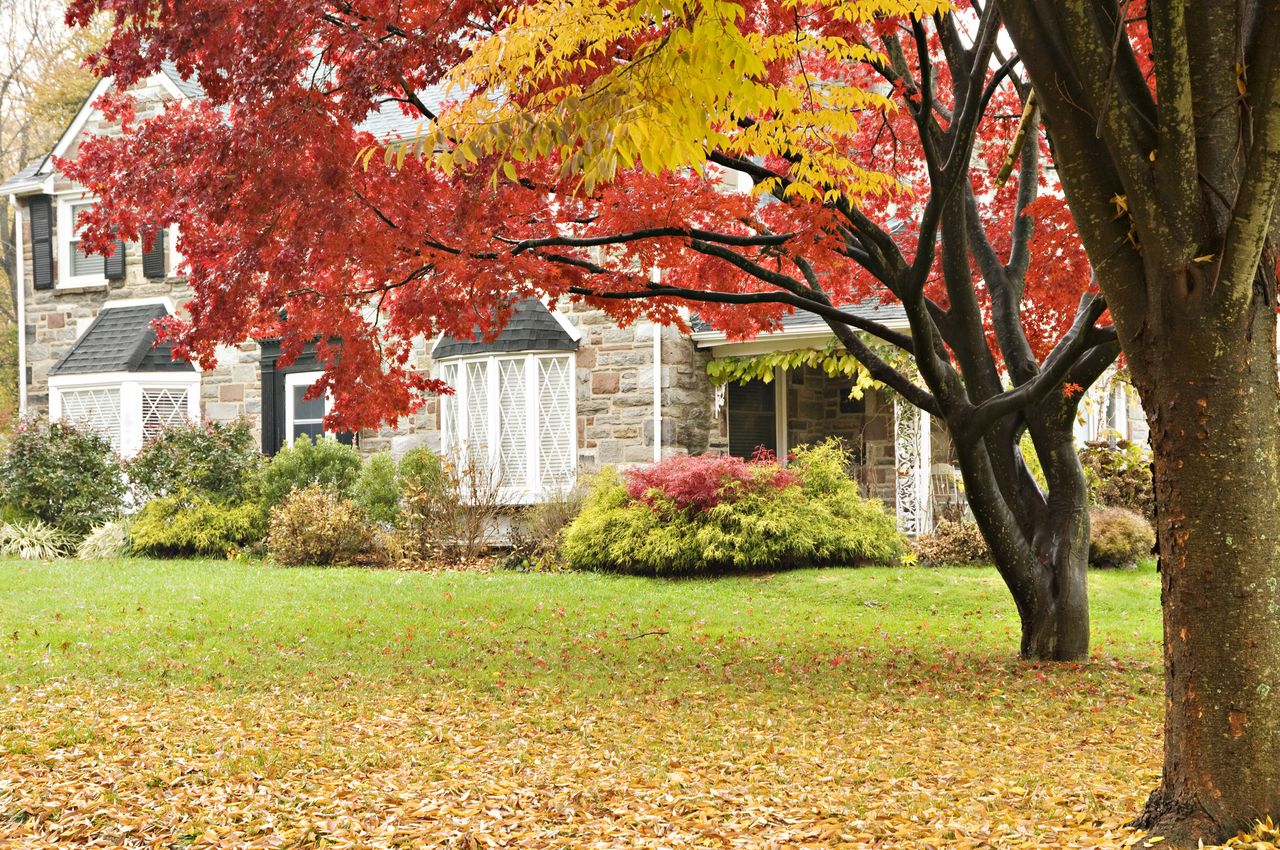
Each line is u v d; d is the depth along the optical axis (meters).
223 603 11.80
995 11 7.27
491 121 4.84
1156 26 3.94
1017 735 6.34
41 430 18.64
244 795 5.09
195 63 7.16
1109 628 11.11
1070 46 4.17
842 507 14.51
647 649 9.53
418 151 4.93
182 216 8.32
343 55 7.18
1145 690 7.73
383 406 9.38
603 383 16.44
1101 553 14.32
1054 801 4.76
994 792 4.99
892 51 8.59
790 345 15.91
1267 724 3.97
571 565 14.91
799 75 7.13
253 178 6.93
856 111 9.58
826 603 12.45
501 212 7.65
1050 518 9.28
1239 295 3.99
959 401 8.56
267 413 19.16
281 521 16.17
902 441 15.49
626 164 4.62
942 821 4.54
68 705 6.96
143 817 4.76
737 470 14.46
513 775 5.45
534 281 8.62
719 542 13.91
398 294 9.14
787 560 14.10
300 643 9.66
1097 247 4.34
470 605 11.89
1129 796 4.82
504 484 16.72
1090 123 4.29
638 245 8.65
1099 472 16.38
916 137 10.43
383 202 7.80
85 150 8.14
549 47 5.85
